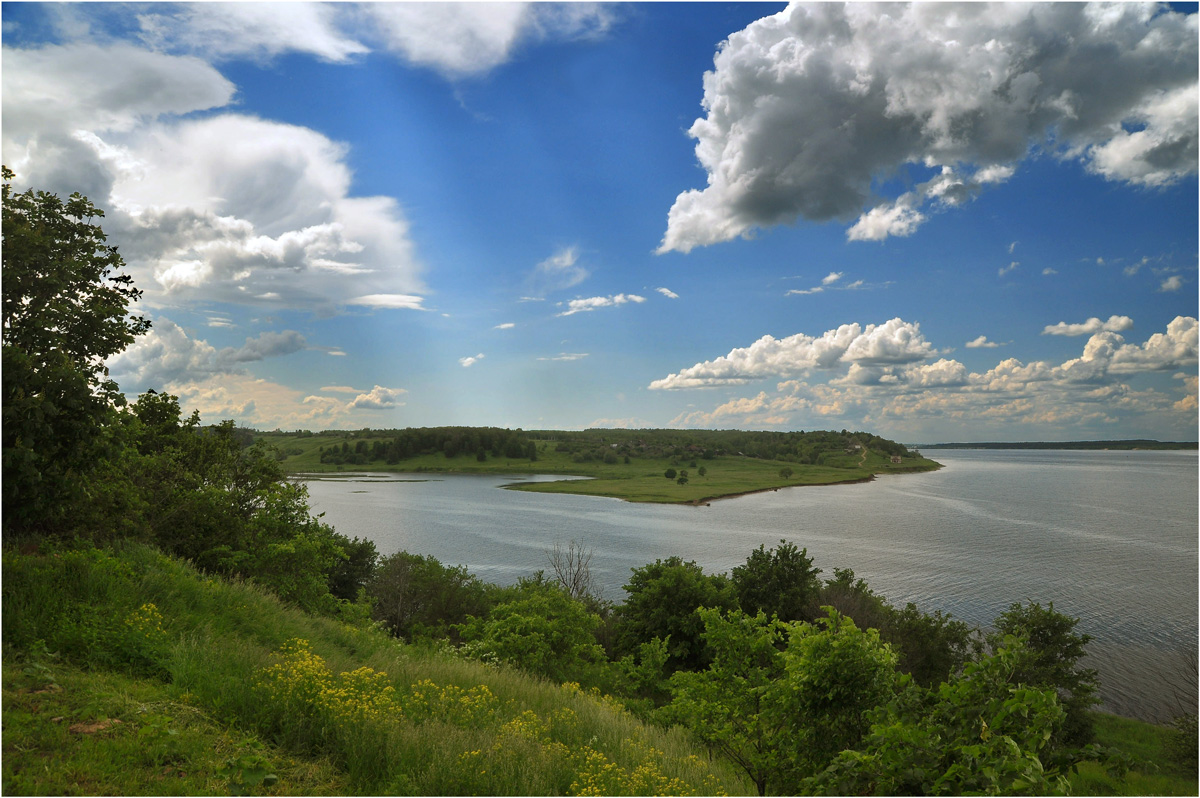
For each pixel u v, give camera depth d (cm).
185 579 1220
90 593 947
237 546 2070
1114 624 5053
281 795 586
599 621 2612
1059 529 10031
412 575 4072
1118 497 15425
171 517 1984
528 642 2197
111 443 1186
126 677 778
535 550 7931
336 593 4184
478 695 1010
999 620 3378
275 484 2409
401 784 633
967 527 10288
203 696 752
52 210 1276
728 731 1146
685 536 9238
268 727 712
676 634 3584
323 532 2403
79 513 1378
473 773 667
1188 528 10150
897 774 609
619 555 7694
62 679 718
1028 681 2872
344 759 682
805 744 849
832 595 4050
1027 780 530
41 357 1059
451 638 3644
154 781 550
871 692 805
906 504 14012
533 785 671
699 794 770
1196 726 2689
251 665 866
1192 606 5512
